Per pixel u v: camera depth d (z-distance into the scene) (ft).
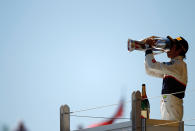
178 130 46.21
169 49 50.08
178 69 49.47
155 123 44.86
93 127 49.60
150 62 49.55
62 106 49.62
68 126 49.39
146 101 48.65
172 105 48.83
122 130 45.91
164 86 49.78
